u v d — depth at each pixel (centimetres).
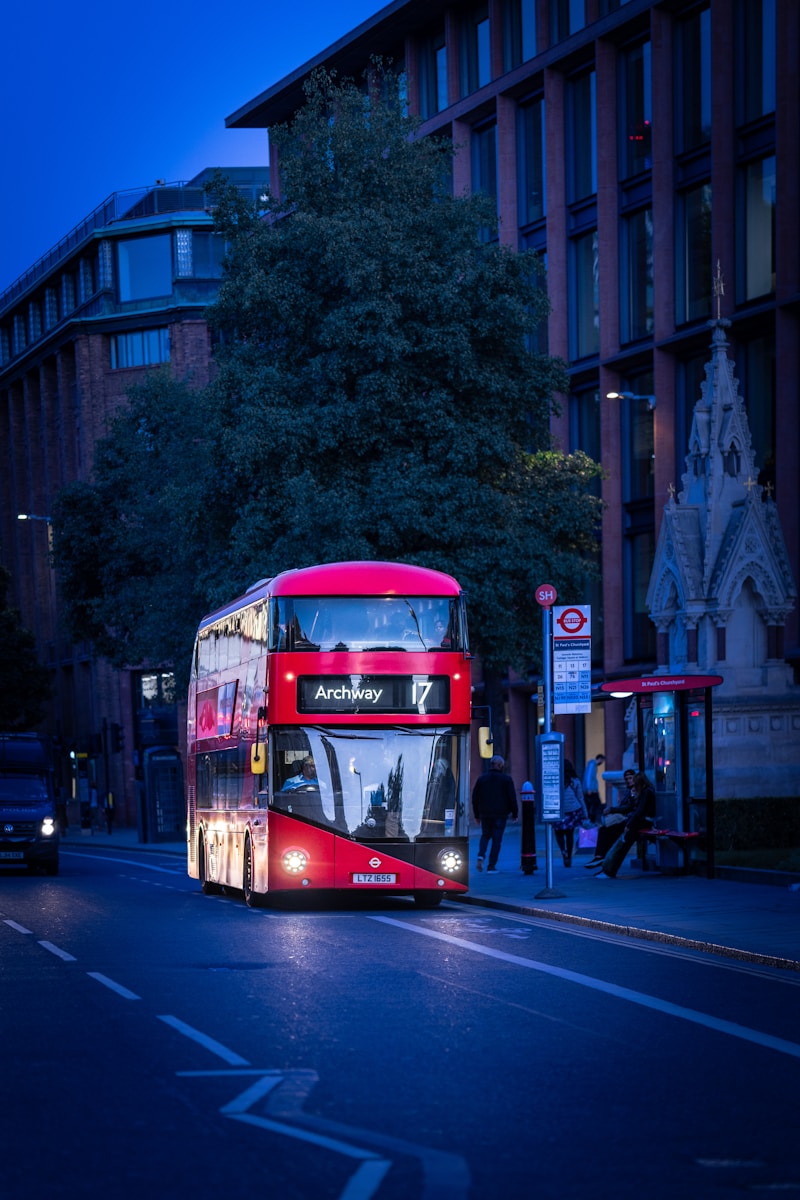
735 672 3084
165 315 8594
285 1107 930
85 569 5625
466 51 5788
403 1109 922
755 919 1995
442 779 2466
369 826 2436
